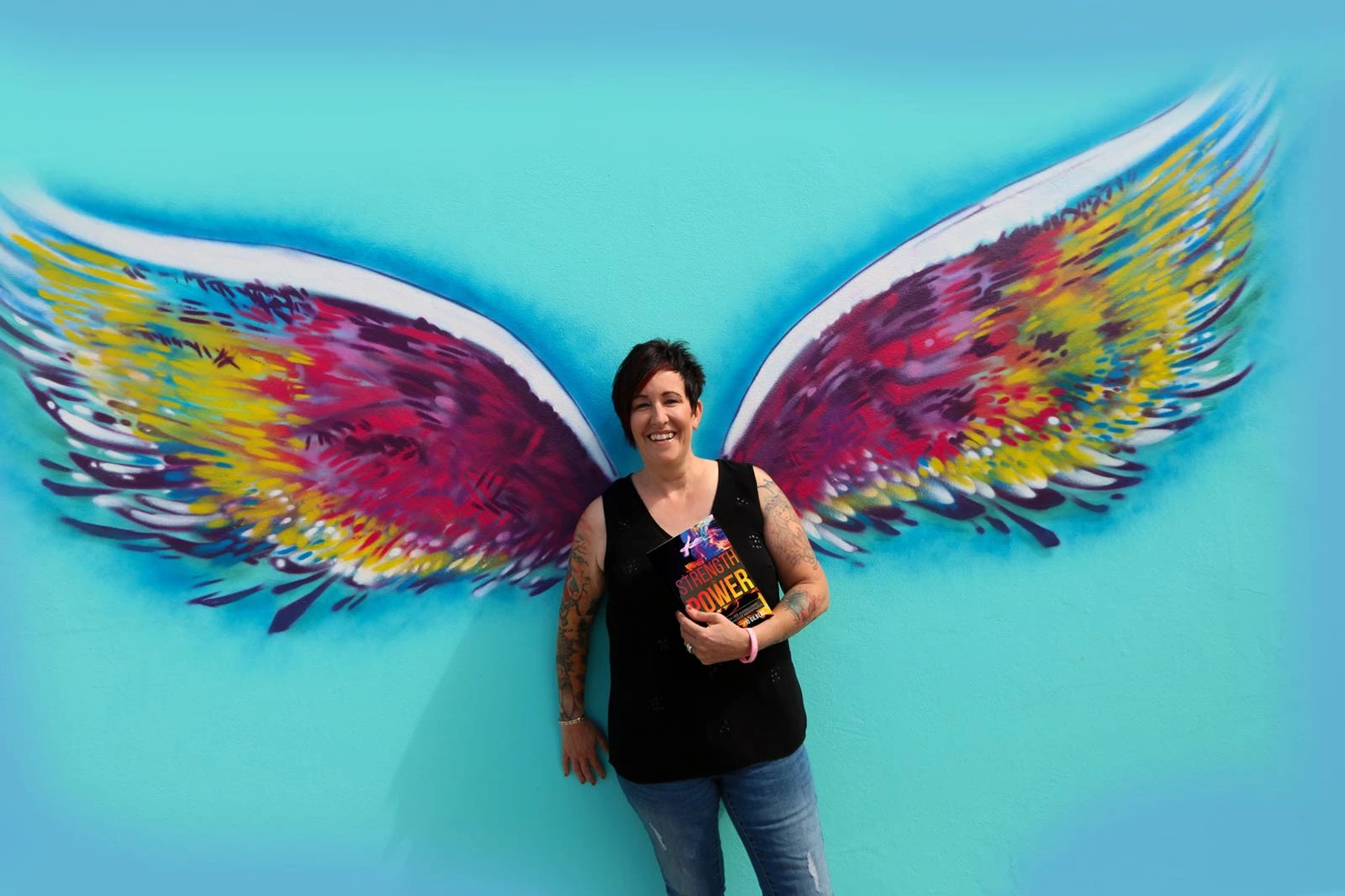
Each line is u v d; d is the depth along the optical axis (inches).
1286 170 79.0
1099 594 78.4
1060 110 77.1
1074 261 77.3
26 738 70.5
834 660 76.6
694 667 61.2
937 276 76.2
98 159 69.3
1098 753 78.9
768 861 64.6
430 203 72.1
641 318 74.0
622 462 74.2
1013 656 77.9
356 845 73.6
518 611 73.9
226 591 71.7
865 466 76.0
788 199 75.0
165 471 70.6
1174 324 78.4
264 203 70.7
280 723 72.7
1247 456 79.2
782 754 62.0
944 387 76.5
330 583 72.5
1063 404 77.5
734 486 65.5
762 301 74.9
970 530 77.1
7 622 69.7
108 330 69.7
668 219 74.1
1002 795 78.3
